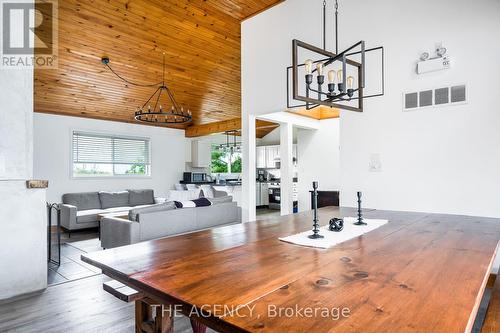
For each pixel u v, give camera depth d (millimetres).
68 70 5371
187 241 1740
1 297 2834
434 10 3416
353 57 4008
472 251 1489
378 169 3812
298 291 1005
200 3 4664
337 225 1978
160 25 4820
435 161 3404
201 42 5363
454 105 3279
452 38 3297
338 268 1233
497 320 1345
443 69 3352
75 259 4180
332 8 4207
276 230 2027
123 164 8008
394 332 752
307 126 7305
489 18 3088
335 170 7535
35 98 6070
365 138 3920
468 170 3203
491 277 2945
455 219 2436
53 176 6750
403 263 1300
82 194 6797
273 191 9750
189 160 9516
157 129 8695
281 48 4750
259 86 5047
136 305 1680
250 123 5234
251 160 5266
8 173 2896
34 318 2473
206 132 8898
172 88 6539
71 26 4473
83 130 7223
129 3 4359
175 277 1158
